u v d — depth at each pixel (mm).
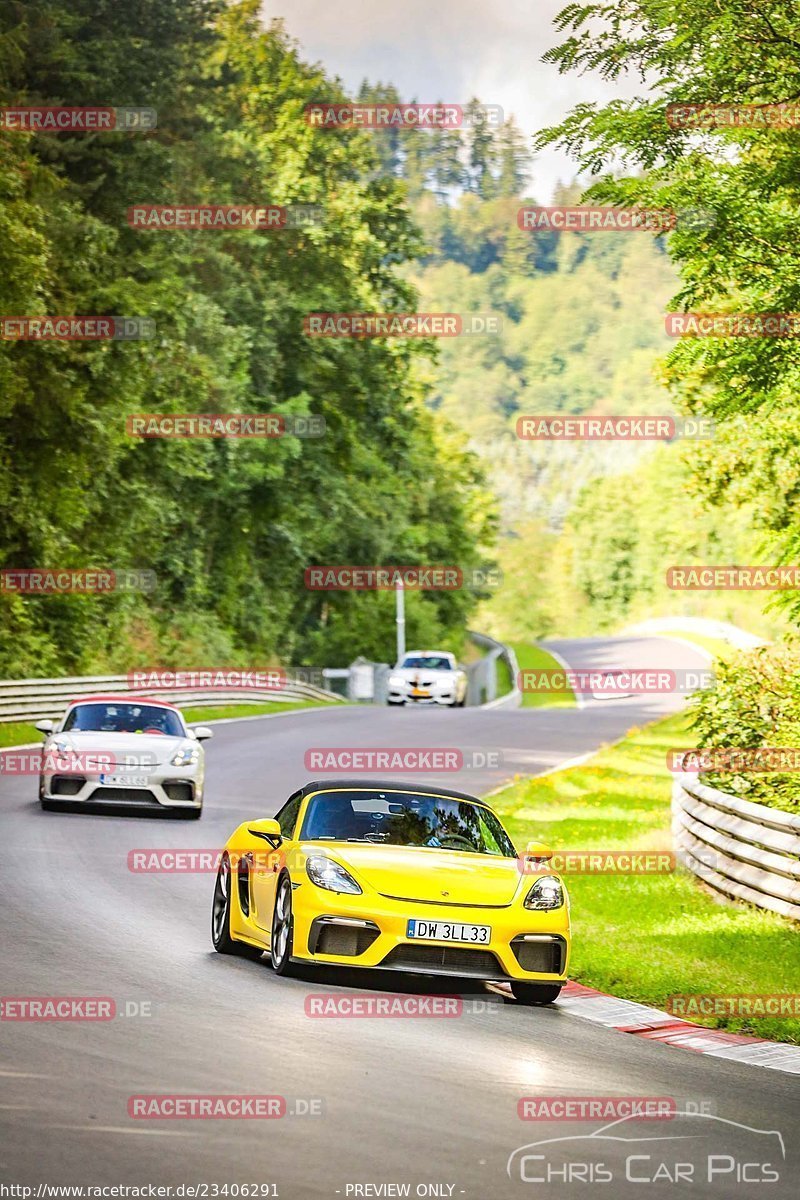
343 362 132625
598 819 50094
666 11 34438
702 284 38375
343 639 160500
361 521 143000
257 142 140375
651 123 36000
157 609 119250
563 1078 17844
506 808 52969
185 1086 16016
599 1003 24281
